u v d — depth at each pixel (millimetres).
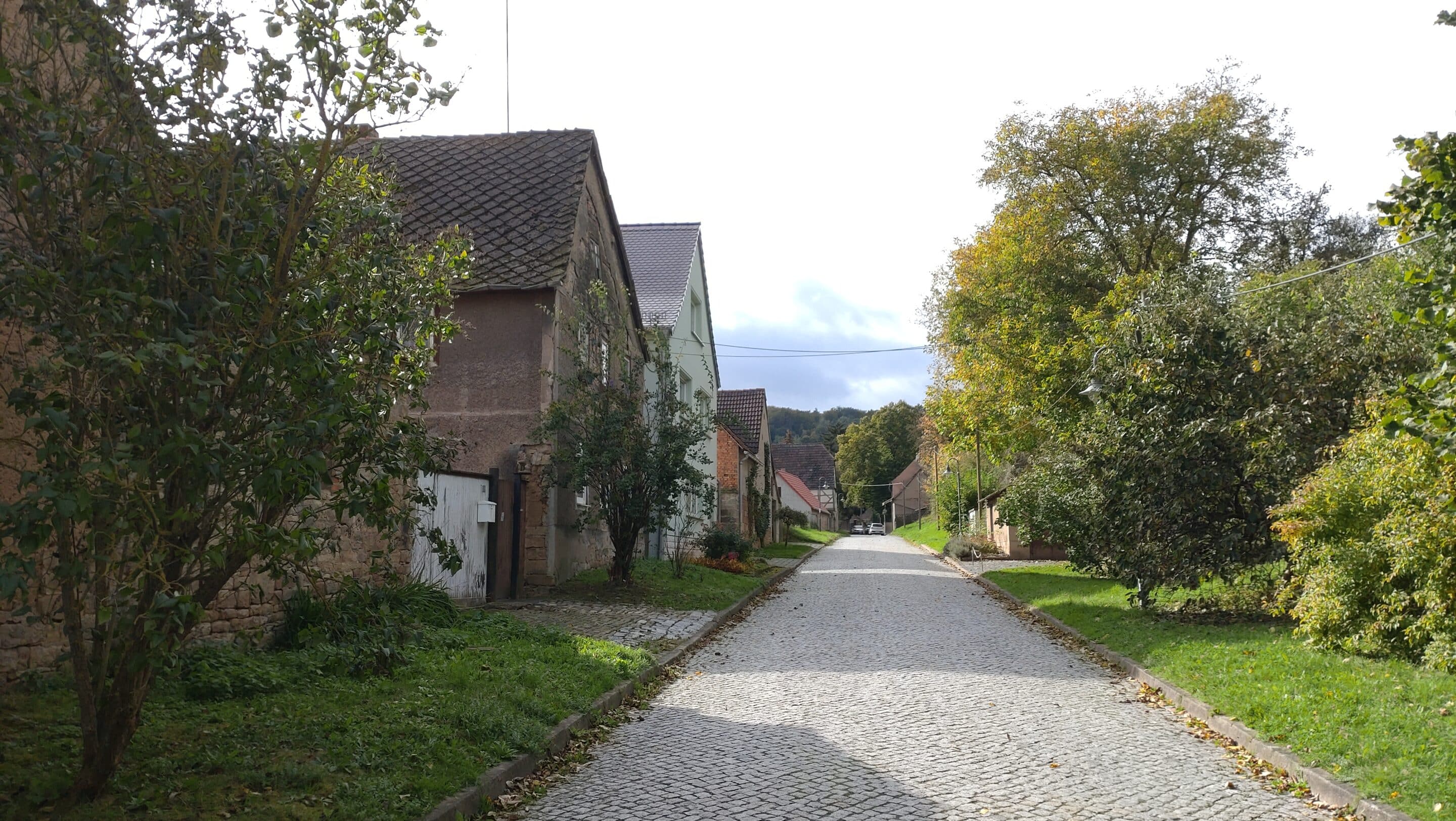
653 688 10180
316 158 5121
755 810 5988
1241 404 13133
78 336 4465
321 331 5238
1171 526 13844
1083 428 15922
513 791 6375
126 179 4621
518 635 11453
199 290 4699
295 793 5465
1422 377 5777
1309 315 14227
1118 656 11516
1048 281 26984
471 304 17594
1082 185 28172
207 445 4461
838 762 7117
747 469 42875
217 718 6723
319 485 5105
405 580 11672
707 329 33688
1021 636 14383
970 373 28094
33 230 4660
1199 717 8383
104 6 4766
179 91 4895
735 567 25219
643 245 30719
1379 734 6766
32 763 5445
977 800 6152
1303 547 10406
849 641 13859
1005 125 28344
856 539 70062
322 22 5008
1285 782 6438
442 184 19531
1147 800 6160
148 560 4395
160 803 5129
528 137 20672
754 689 10172
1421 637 8805
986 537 41250
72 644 4766
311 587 6090
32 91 4402
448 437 7297
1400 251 16016
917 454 97062
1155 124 27703
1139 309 14461
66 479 4062
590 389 18344
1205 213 28750
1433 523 8367
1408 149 5863
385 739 6582
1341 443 11820
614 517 17625
